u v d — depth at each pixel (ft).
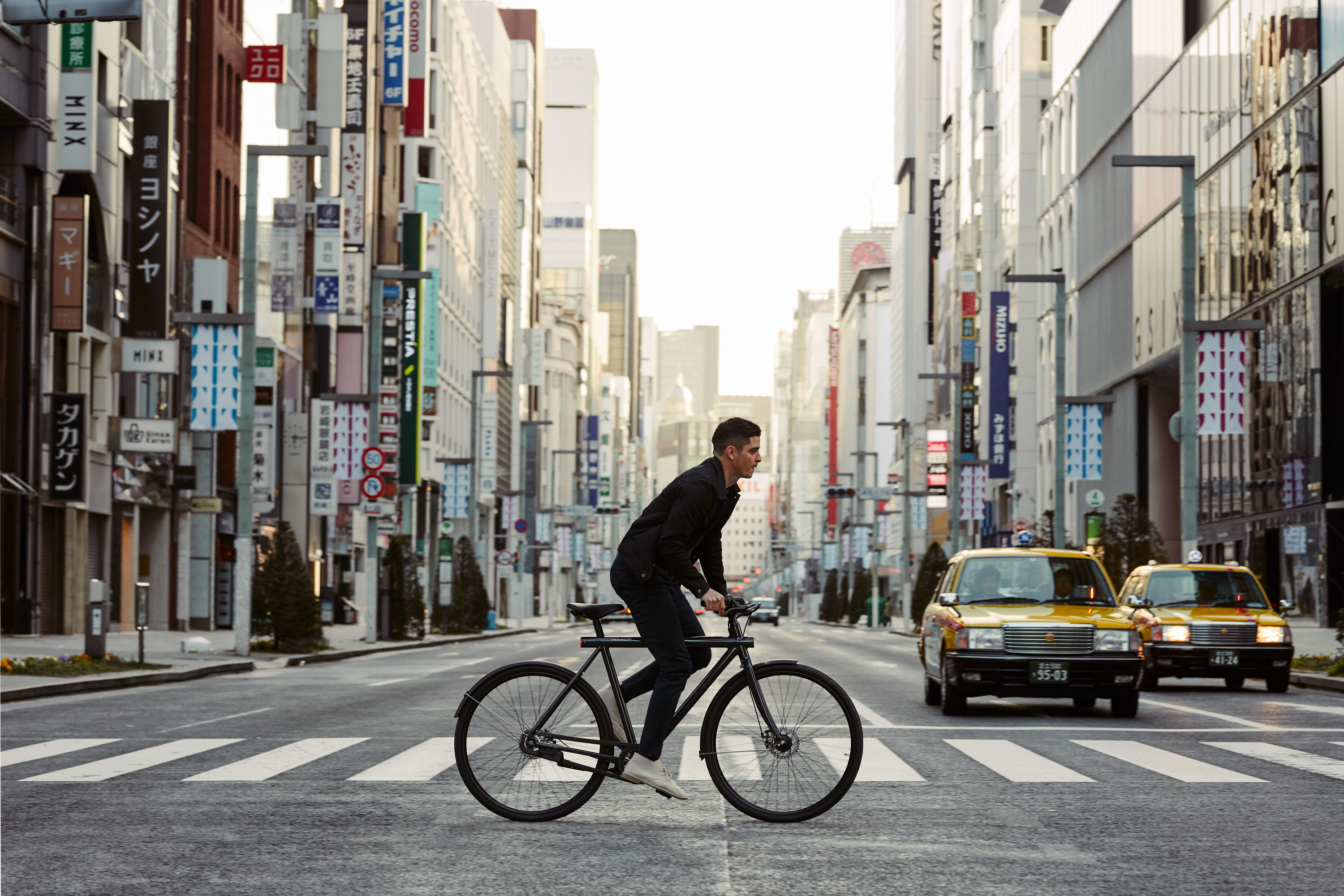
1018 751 39.40
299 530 176.65
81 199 114.52
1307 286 139.95
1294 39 143.02
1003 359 251.39
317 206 171.53
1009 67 277.44
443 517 212.23
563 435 475.72
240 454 99.71
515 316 371.15
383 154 220.23
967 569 56.75
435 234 241.76
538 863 22.38
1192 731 45.93
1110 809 28.35
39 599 112.98
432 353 223.30
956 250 328.70
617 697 26.30
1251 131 154.92
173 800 29.58
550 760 26.43
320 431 167.12
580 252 554.05
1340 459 135.13
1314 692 69.21
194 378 98.89
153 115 130.93
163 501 141.59
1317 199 137.90
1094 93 220.84
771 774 26.35
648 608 25.66
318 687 70.54
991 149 295.89
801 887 20.54
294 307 170.19
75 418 114.32
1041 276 138.00
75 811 28.04
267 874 21.66
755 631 238.27
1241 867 22.21
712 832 25.32
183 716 51.60
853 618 310.86
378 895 20.07
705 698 58.08
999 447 251.39
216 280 139.74
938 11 419.95
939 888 20.56
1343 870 22.02
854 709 26.35
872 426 592.60
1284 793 30.66
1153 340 188.65
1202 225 171.01
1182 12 178.29
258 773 34.17
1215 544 167.73
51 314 114.21
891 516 433.48
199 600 149.48
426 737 43.29
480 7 348.59
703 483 24.95
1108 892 20.30
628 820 26.71
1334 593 134.62
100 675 70.95
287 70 181.27
